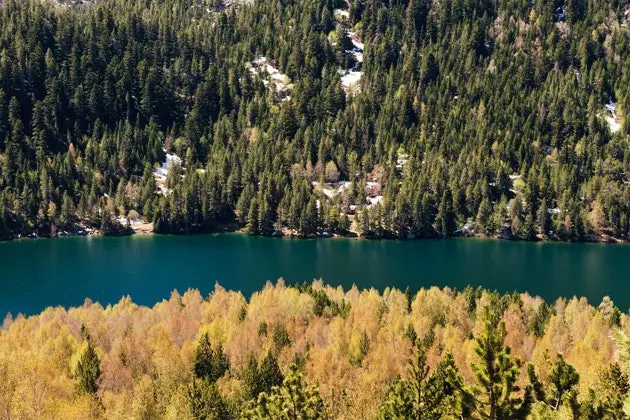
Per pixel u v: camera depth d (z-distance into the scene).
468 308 110.75
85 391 69.88
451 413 33.62
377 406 56.09
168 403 64.31
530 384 28.69
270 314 101.75
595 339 85.81
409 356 79.62
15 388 66.38
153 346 83.12
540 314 102.69
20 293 137.12
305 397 35.31
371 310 102.44
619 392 36.09
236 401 61.88
